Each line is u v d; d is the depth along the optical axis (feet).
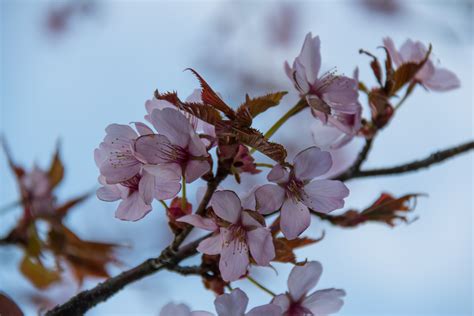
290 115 1.64
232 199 1.53
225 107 1.51
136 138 1.56
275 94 1.56
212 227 1.55
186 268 1.65
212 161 1.55
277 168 1.53
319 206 1.56
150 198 1.54
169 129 1.53
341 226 1.77
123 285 1.67
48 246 1.96
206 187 1.64
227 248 1.54
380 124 1.79
